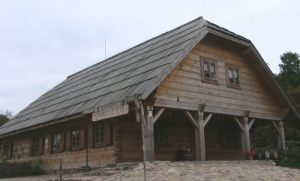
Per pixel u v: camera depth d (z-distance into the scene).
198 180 11.68
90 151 18.83
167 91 17.14
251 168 15.44
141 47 23.19
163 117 20.16
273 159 21.22
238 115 20.62
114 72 21.56
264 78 22.84
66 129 21.11
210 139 22.80
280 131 23.81
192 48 17.44
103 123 18.30
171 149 20.11
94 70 26.39
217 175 12.77
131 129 17.94
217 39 20.25
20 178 19.16
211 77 19.69
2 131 27.05
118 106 15.23
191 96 18.19
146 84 15.56
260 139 32.94
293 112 23.98
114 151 17.27
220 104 19.64
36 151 23.84
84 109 17.98
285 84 38.94
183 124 21.23
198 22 19.81
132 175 12.72
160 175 12.44
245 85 21.73
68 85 27.42
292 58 41.38
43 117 22.88
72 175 16.86
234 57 21.48
